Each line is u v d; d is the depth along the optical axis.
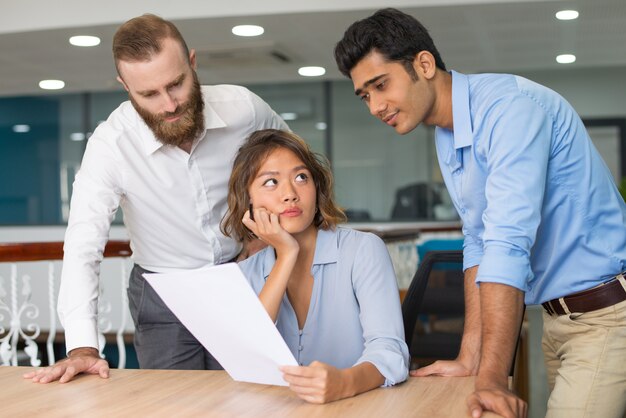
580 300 1.66
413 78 1.61
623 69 7.55
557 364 1.80
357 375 1.35
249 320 1.31
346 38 1.63
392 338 1.53
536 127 1.50
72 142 8.34
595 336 1.65
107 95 8.26
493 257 1.40
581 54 6.76
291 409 1.26
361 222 7.80
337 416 1.22
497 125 1.52
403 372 1.43
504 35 5.92
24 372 1.62
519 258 1.40
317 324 1.64
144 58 1.79
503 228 1.42
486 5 4.98
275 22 5.24
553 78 7.67
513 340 1.37
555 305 1.70
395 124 1.65
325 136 7.86
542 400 3.99
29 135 8.43
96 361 1.58
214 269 1.28
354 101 7.81
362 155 7.82
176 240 2.21
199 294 1.35
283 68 6.99
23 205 8.45
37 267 7.27
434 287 2.41
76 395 1.40
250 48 6.03
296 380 1.30
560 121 1.59
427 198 7.71
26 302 3.16
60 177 8.37
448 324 2.62
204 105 2.09
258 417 1.22
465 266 1.74
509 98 1.54
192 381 1.47
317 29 5.47
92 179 2.02
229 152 2.21
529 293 1.74
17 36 5.46
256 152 1.65
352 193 7.84
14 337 3.14
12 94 8.35
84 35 5.46
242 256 2.09
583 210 1.63
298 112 7.90
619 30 5.81
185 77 1.85
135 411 1.28
